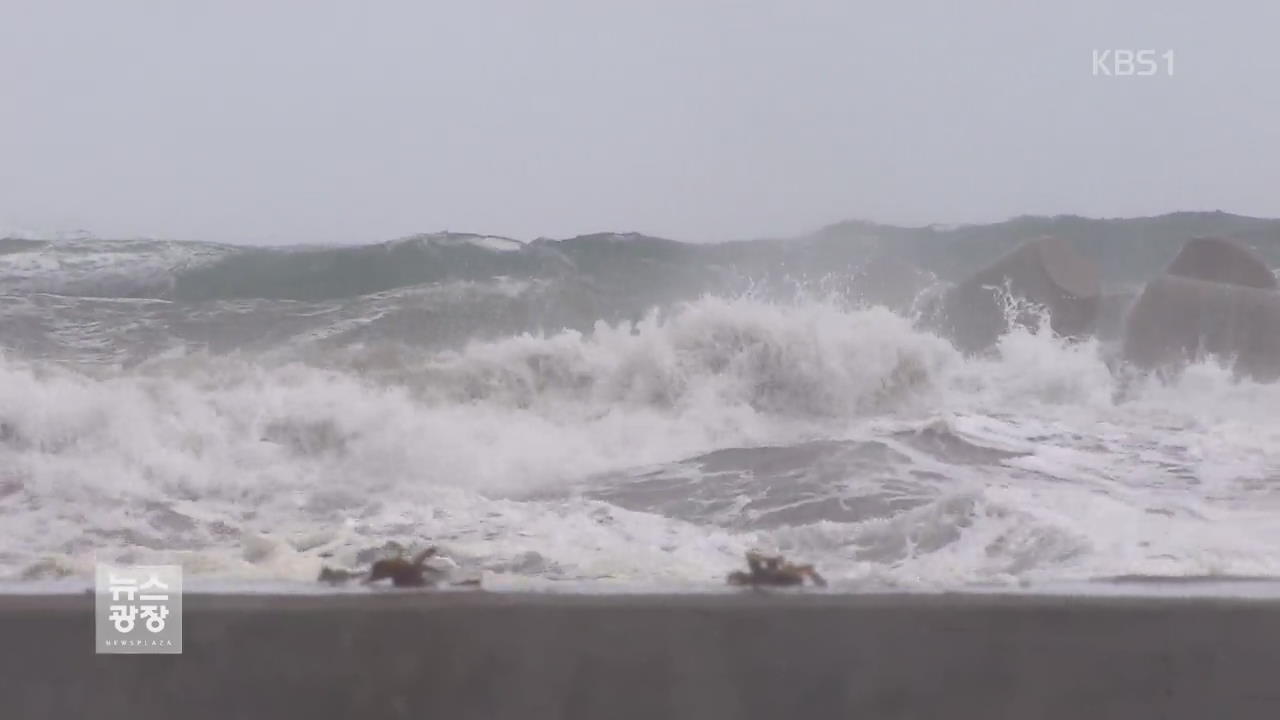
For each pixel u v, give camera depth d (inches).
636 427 804.6
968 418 833.5
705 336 878.4
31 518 589.3
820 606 360.2
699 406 850.1
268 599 361.1
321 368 892.6
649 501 644.1
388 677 327.0
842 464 709.9
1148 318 1038.4
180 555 510.9
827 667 335.3
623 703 324.5
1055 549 511.8
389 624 343.0
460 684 326.3
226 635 335.3
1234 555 502.6
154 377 818.2
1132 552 508.7
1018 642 346.6
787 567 408.5
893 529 550.3
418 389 847.1
